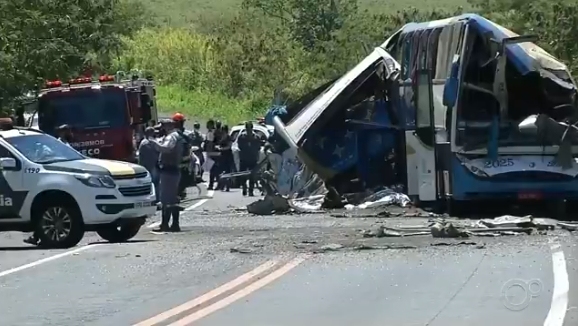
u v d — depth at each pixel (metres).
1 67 98.94
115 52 142.75
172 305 35.56
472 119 65.00
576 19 136.75
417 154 70.62
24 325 32.84
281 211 75.69
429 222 60.94
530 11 153.88
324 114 76.56
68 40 109.31
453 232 52.44
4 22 102.19
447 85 65.19
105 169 56.12
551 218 65.38
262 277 40.88
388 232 54.41
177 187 62.72
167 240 56.44
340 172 77.00
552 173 64.19
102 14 119.06
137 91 86.06
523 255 44.44
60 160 57.53
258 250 48.84
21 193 56.09
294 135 77.56
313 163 76.75
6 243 61.03
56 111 83.25
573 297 34.50
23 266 47.34
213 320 32.59
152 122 91.06
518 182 64.19
